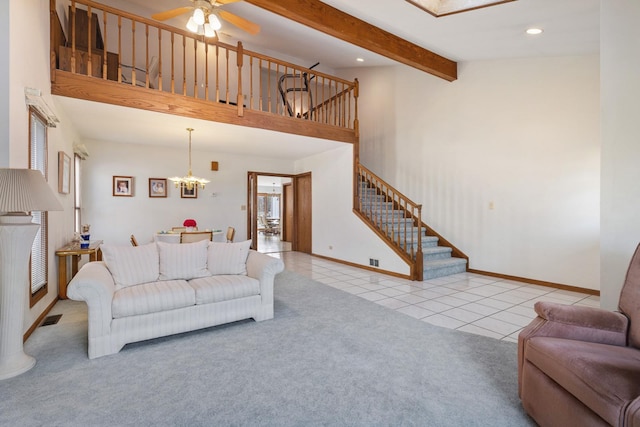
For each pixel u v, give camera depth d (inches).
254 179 286.7
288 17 135.6
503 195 195.8
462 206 215.8
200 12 129.3
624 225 83.7
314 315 130.4
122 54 225.0
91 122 175.3
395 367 88.4
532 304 146.1
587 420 51.4
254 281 123.0
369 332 112.9
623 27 84.6
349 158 242.5
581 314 67.4
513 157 191.2
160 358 93.3
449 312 134.5
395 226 232.8
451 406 71.1
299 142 230.4
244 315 119.6
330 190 263.7
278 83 214.1
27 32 104.3
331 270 222.4
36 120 115.7
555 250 175.6
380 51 166.9
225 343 103.6
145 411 69.1
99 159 226.2
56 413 68.1
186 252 129.3
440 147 228.5
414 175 246.2
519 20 132.0
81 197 216.1
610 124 86.4
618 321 66.0
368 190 273.7
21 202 77.4
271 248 339.0
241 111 181.5
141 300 100.4
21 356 86.4
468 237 213.0
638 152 81.9
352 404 71.8
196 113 167.3
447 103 223.8
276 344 102.9
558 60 174.1
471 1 122.6
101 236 227.1
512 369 87.7
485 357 94.5
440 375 84.3
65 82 134.4
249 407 70.6
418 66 188.4
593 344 63.5
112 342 95.8
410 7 128.9
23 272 86.0
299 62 287.7
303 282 186.7
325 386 78.9
